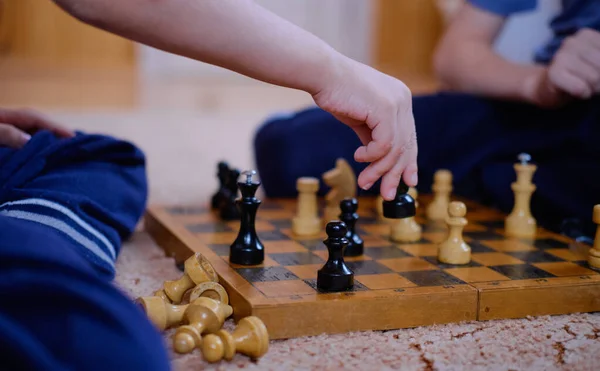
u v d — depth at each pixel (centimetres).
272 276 128
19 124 158
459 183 211
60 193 126
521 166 167
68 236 120
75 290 73
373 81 112
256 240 137
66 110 497
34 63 504
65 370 71
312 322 113
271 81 109
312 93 112
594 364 105
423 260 143
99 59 518
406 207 139
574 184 175
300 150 208
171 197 237
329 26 564
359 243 146
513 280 128
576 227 173
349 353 107
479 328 119
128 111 511
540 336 116
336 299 115
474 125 209
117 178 147
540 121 200
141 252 164
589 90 174
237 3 102
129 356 74
